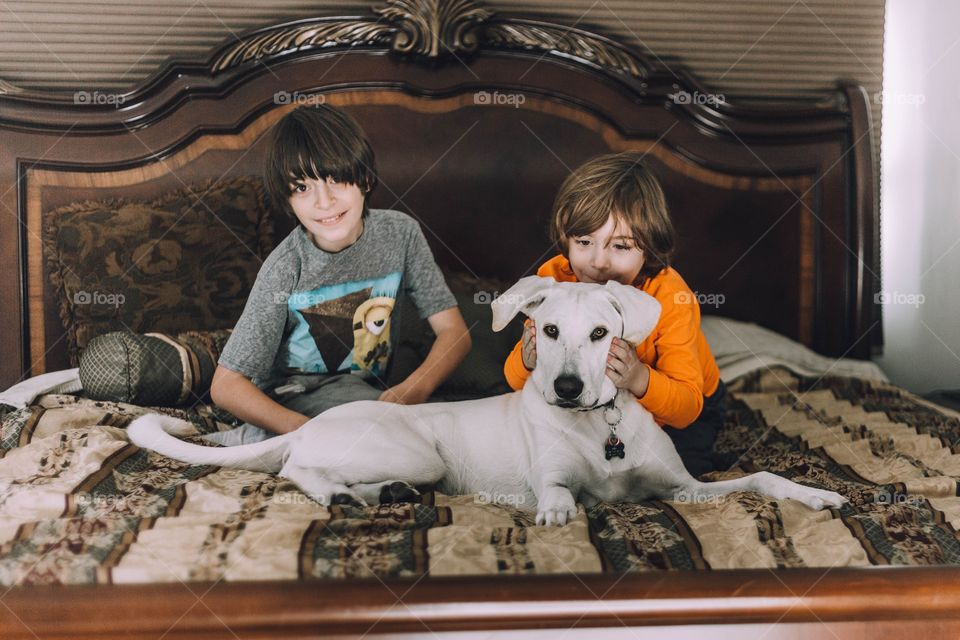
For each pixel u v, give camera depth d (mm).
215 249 2641
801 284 3100
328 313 1913
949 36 3139
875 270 3170
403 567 1247
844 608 1233
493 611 1202
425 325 2320
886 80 3213
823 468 1854
